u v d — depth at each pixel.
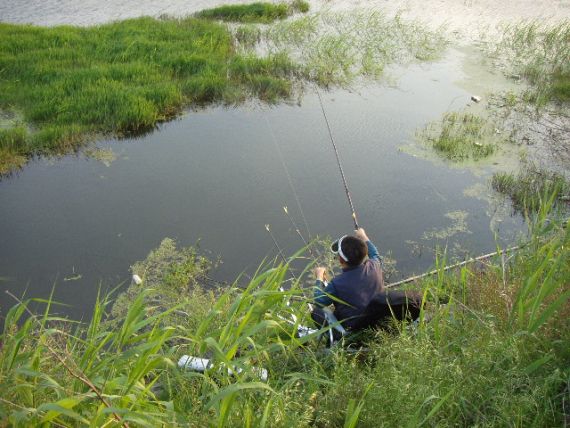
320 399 3.37
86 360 3.42
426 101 11.59
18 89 10.92
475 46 14.66
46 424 2.70
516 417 2.96
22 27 14.17
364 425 3.11
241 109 11.15
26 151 9.31
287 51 13.88
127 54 12.64
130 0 17.95
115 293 6.46
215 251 7.18
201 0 18.16
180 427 2.88
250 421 2.96
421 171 9.12
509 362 3.41
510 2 18.47
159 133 10.20
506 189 8.59
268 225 7.71
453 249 7.34
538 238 5.18
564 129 10.50
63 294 6.41
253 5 16.75
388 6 17.94
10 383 2.83
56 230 7.50
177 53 12.70
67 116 10.12
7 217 7.72
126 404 2.98
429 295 4.60
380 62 13.47
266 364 3.87
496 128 10.45
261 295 3.48
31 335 3.66
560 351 3.54
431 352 3.59
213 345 2.97
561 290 4.05
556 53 14.08
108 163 9.18
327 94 11.86
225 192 8.45
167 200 8.23
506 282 4.53
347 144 9.91
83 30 14.27
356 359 4.00
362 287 4.23
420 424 2.81
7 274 6.67
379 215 8.02
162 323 5.51
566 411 3.17
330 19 16.47
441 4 18.23
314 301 4.19
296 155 9.52
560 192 8.30
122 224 7.67
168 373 3.65
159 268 6.84
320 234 7.57
